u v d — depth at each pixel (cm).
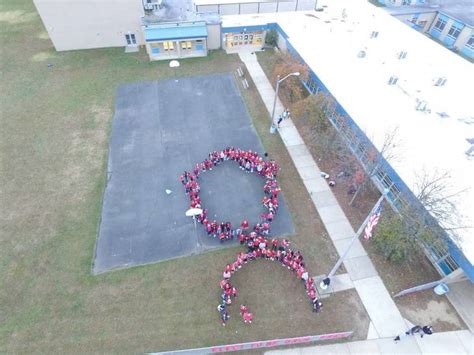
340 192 2825
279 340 1925
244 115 3553
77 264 2316
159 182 2859
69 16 4131
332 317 2095
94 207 2664
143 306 2116
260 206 2711
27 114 3494
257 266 2336
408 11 4925
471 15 4788
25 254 2362
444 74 3425
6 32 4781
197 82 3981
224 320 2041
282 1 4778
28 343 1953
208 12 4559
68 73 4075
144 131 3331
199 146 3192
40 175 2891
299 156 3122
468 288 2241
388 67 3500
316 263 2361
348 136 3091
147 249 2411
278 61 3984
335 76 3350
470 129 2792
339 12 4600
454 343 2002
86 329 2012
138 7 4209
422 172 2409
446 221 2075
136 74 4088
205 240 2472
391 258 2306
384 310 2133
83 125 3384
